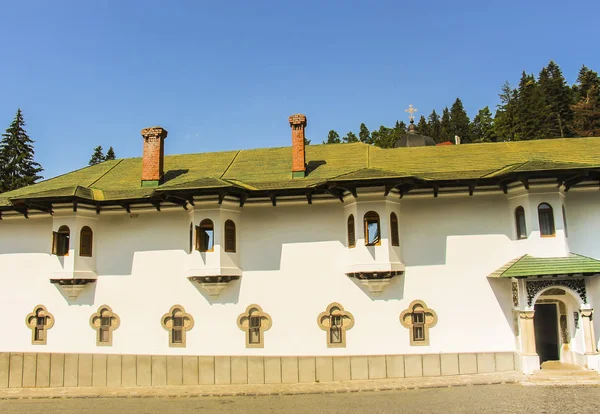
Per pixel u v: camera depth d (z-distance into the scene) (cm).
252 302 1808
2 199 2002
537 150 2058
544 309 1847
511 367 1677
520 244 1719
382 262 1689
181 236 1884
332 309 1777
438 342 1725
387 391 1558
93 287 1897
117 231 1927
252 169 2077
